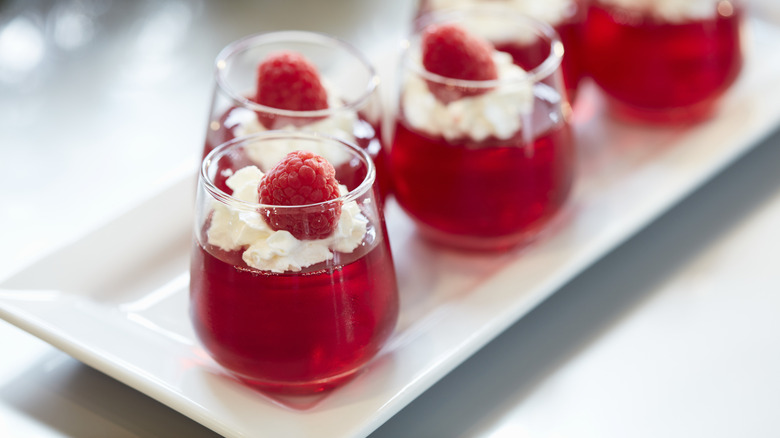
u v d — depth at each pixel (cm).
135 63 76
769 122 70
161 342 59
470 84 60
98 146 71
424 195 62
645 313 62
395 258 64
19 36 77
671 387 59
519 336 61
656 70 68
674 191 66
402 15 81
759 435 57
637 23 68
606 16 69
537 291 61
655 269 64
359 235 55
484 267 63
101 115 73
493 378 59
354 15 80
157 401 58
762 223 66
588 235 63
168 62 76
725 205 67
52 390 58
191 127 73
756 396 58
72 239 62
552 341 60
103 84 75
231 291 55
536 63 64
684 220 66
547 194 62
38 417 57
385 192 62
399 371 57
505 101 60
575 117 72
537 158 61
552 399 58
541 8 67
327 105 61
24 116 72
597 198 66
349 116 60
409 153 62
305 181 54
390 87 71
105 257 62
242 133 59
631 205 65
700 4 67
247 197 56
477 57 61
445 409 58
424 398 58
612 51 69
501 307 60
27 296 59
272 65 60
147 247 63
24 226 66
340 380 57
